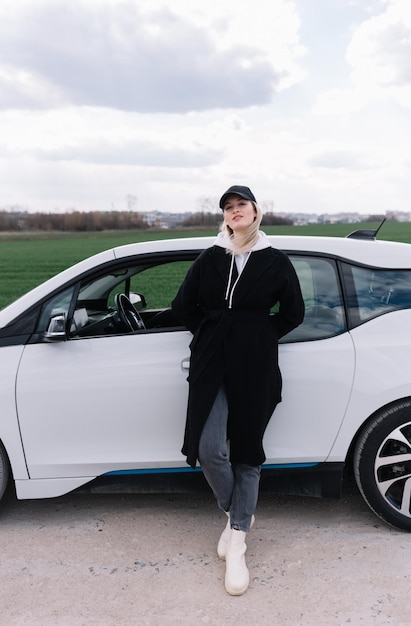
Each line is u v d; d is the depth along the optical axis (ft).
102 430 9.29
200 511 10.30
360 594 7.77
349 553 8.78
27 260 98.43
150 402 9.17
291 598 7.72
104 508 10.45
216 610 7.50
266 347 7.93
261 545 9.07
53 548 9.10
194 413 7.97
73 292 9.60
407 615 7.33
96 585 8.10
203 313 8.45
